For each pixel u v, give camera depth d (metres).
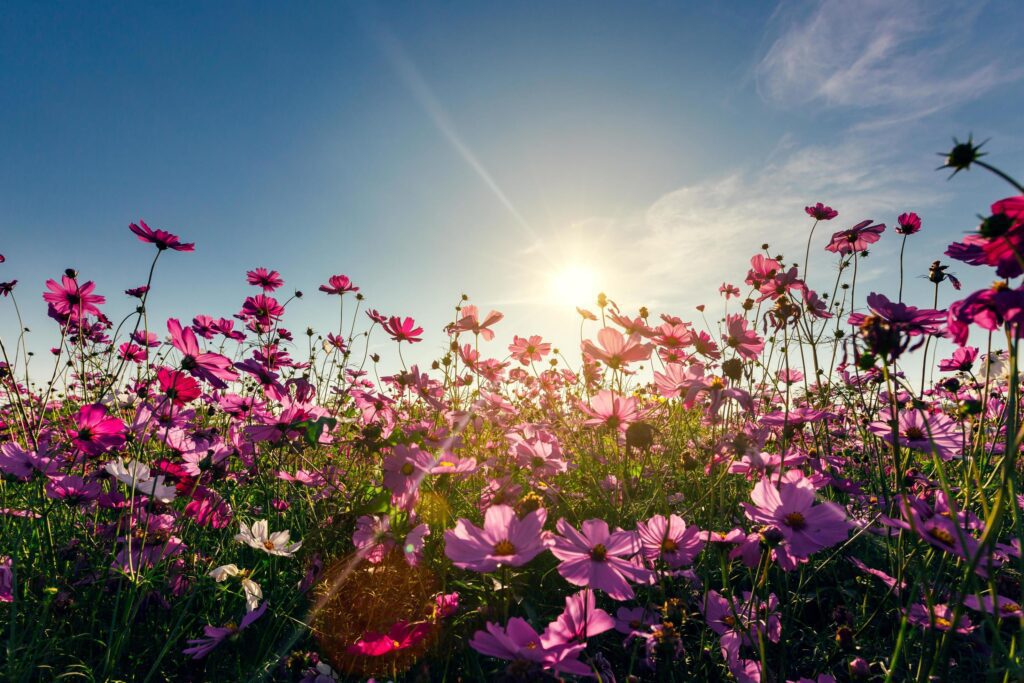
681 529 0.48
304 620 0.52
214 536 0.66
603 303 0.81
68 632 0.51
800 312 0.58
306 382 0.76
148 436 0.70
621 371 0.88
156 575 0.56
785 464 0.53
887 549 0.58
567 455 0.92
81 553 0.60
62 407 1.09
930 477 0.75
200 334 1.11
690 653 0.49
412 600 0.51
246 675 0.47
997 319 0.32
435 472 0.59
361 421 0.85
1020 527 0.29
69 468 0.72
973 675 0.44
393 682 0.44
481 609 0.52
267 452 0.76
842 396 0.78
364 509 0.57
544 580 0.63
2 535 0.61
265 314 1.07
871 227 0.78
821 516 0.40
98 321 1.18
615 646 0.51
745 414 0.62
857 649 0.48
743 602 0.51
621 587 0.38
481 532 0.40
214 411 1.04
